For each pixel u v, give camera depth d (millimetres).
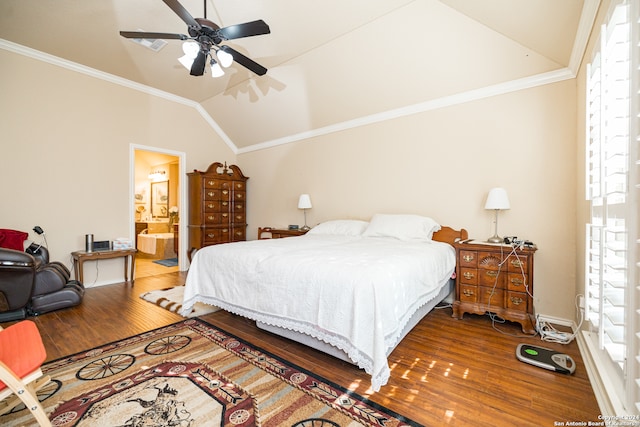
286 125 4605
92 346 2078
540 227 2652
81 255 3393
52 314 2740
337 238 3252
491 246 2521
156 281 4059
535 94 2664
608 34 1412
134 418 1345
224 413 1384
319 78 3586
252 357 1933
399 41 2826
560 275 2553
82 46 3225
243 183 5328
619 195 1317
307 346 2104
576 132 2455
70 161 3580
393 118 3629
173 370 1763
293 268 1910
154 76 3961
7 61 3121
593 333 1854
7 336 1319
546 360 1843
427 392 1562
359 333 1537
